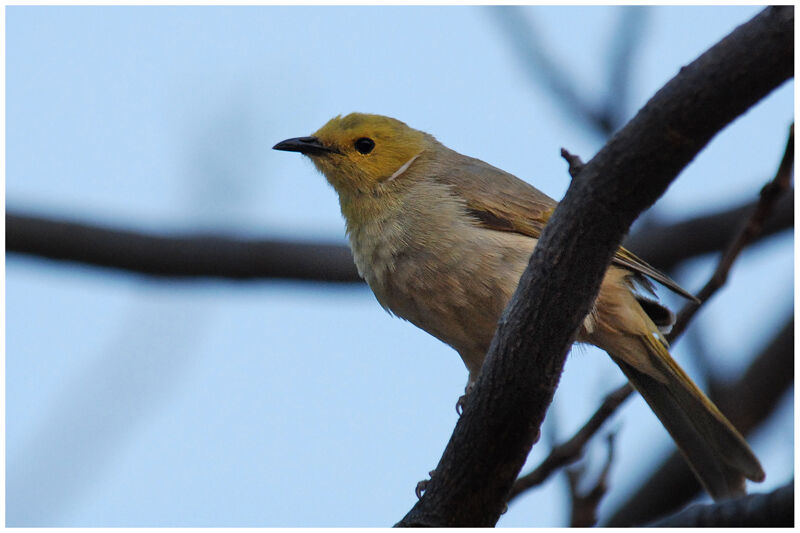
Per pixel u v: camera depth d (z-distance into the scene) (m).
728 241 12.96
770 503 7.73
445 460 8.79
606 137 11.33
